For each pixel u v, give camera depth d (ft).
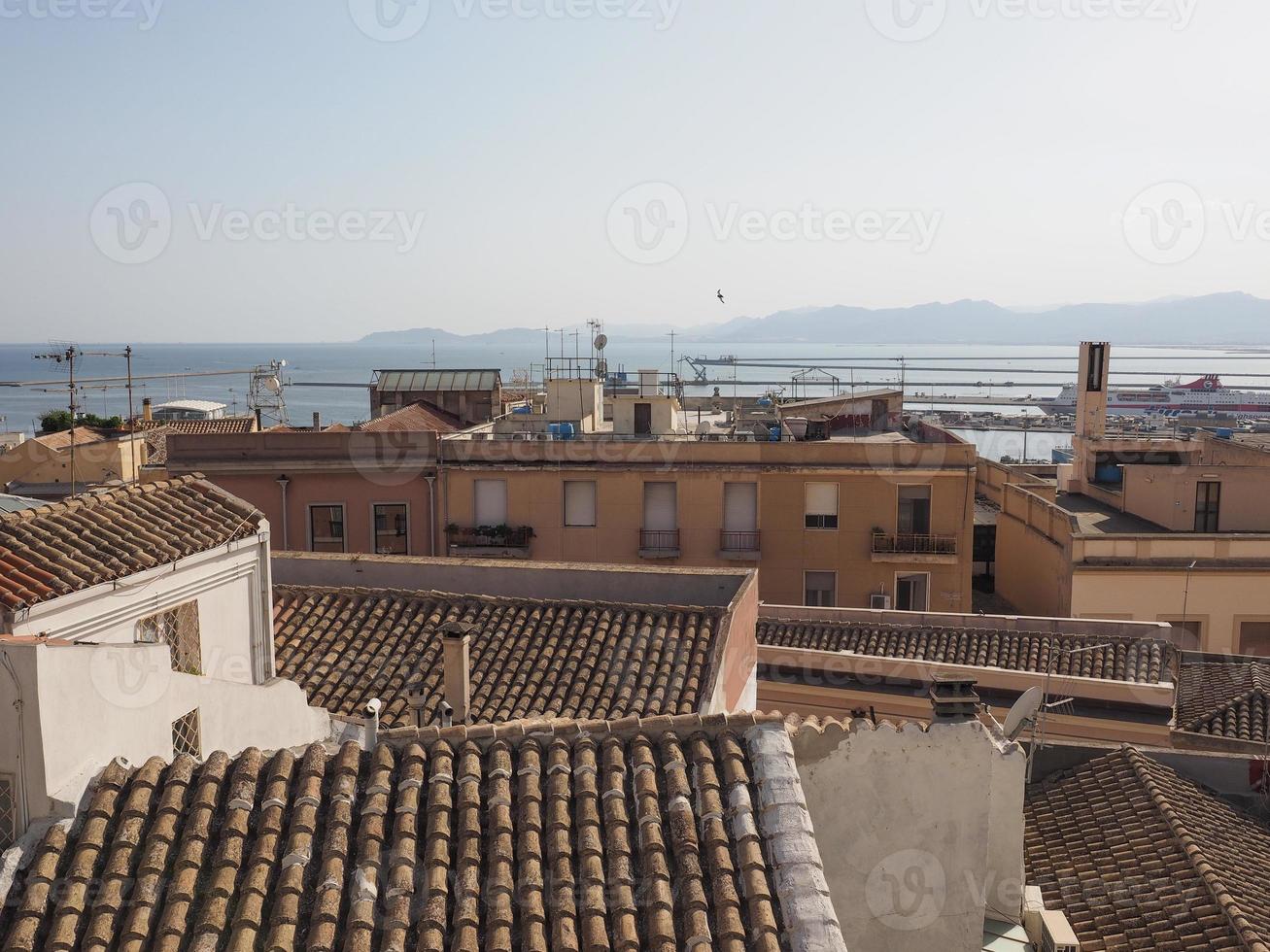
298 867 23.98
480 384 184.34
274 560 63.41
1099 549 108.17
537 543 120.06
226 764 26.71
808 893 24.03
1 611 31.48
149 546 38.14
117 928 22.43
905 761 35.27
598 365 174.09
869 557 118.62
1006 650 83.71
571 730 28.76
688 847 24.98
